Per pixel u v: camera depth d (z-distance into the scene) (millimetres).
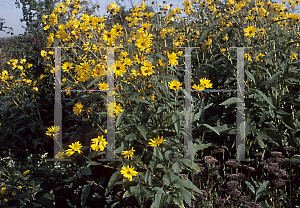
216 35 3596
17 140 3750
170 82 2188
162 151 2105
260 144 2424
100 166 2539
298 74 2848
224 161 2676
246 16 3172
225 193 2158
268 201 2119
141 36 2371
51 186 2398
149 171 1952
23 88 3959
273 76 2559
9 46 6383
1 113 4113
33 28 5426
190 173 2350
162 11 3938
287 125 2518
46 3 5090
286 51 2727
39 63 4500
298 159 2232
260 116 2703
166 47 3314
